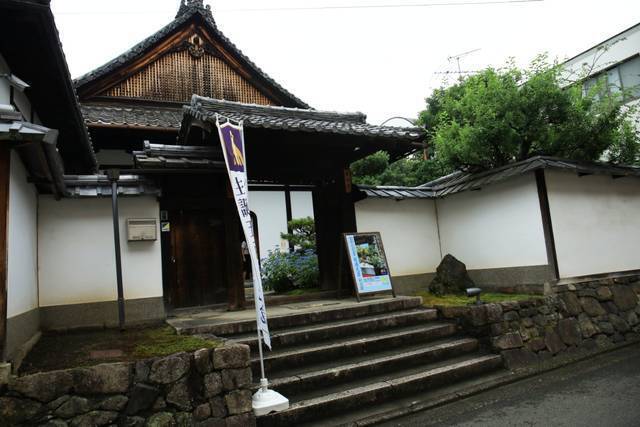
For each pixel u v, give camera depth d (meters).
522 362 6.17
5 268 3.82
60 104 6.57
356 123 8.29
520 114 7.97
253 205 14.97
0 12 4.30
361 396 4.86
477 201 8.77
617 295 8.02
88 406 3.71
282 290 9.64
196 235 7.73
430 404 4.98
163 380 4.01
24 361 4.33
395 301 7.12
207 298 7.66
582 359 6.62
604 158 10.41
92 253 6.38
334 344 5.71
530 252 7.74
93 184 6.45
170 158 6.76
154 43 12.79
